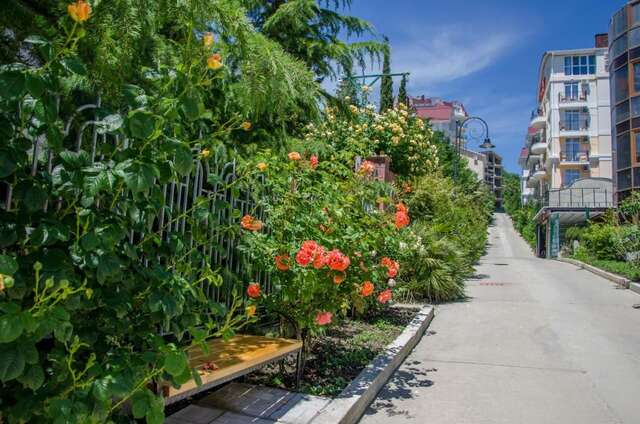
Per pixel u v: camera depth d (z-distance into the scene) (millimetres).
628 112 32062
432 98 89562
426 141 14836
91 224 2383
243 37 3469
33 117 2422
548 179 55656
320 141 8914
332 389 4527
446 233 14656
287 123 8688
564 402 4945
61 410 1988
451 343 7441
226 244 4809
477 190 45000
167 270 2875
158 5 3074
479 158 96000
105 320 2564
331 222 4938
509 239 55312
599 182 36312
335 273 4449
